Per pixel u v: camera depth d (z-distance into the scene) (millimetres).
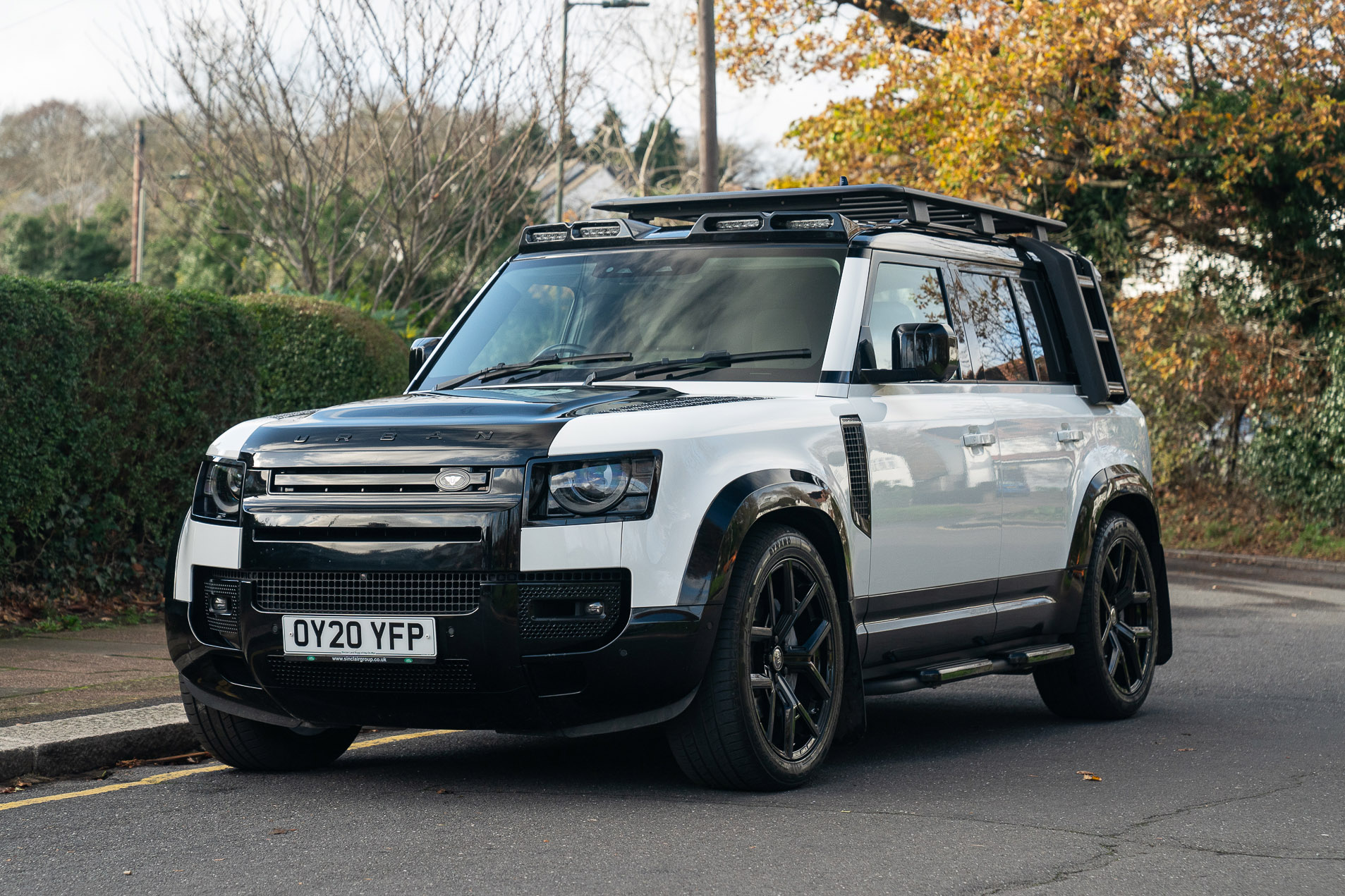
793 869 4156
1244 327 20047
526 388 5664
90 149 66375
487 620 4742
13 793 5352
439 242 18094
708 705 4980
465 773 5680
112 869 4223
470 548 4762
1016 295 7160
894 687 5801
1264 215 19469
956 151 18922
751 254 6133
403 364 13773
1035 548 6727
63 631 9398
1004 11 19438
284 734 5637
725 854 4320
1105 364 7680
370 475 4930
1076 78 19047
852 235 6051
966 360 6516
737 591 4996
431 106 17453
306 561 4918
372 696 4957
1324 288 19250
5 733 5844
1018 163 19500
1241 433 20672
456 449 4859
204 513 5277
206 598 5238
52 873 4188
